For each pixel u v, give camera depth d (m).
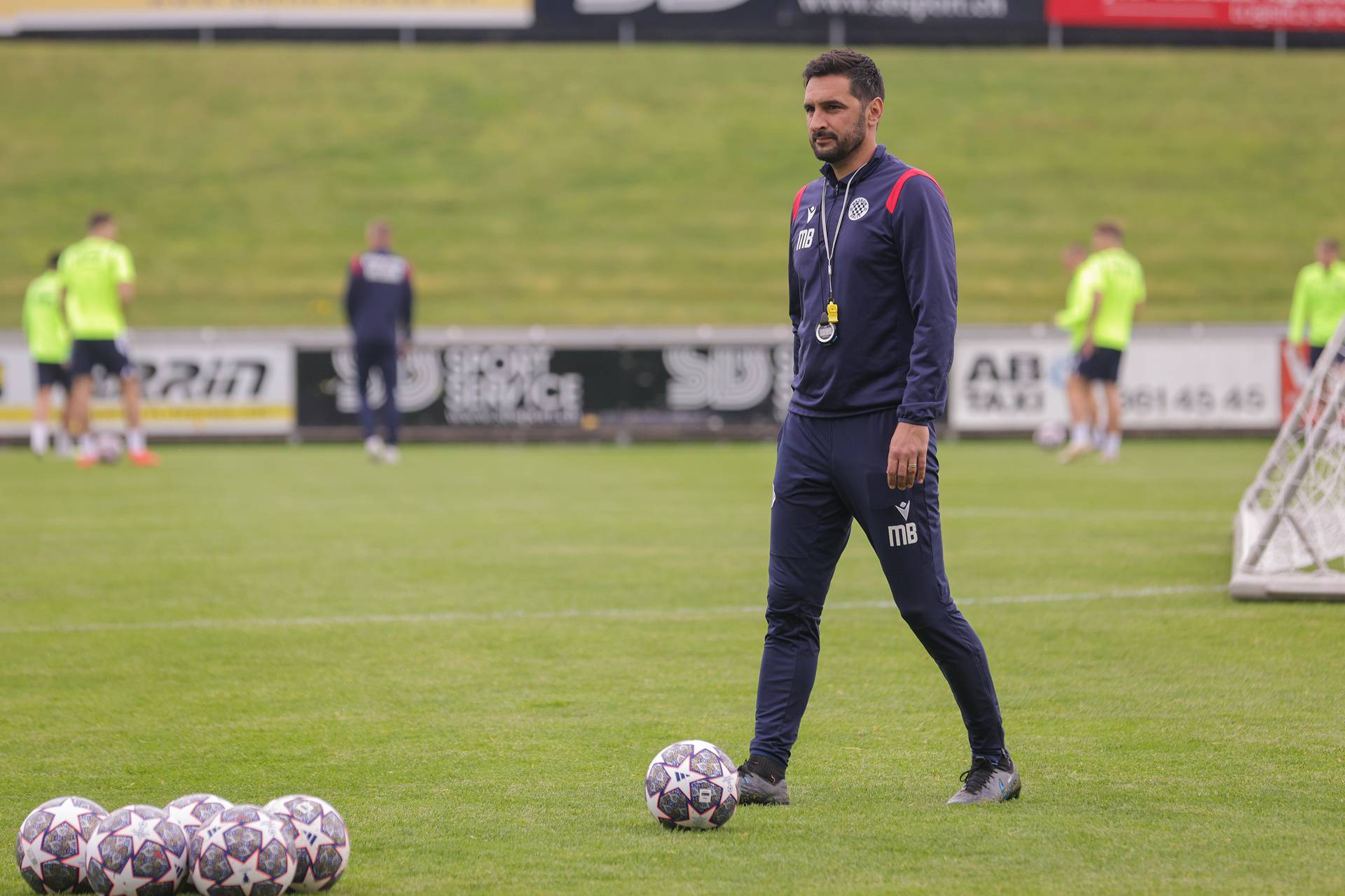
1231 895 12.30
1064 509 44.09
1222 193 118.31
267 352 73.81
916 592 15.33
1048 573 31.75
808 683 15.89
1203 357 75.19
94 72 131.88
